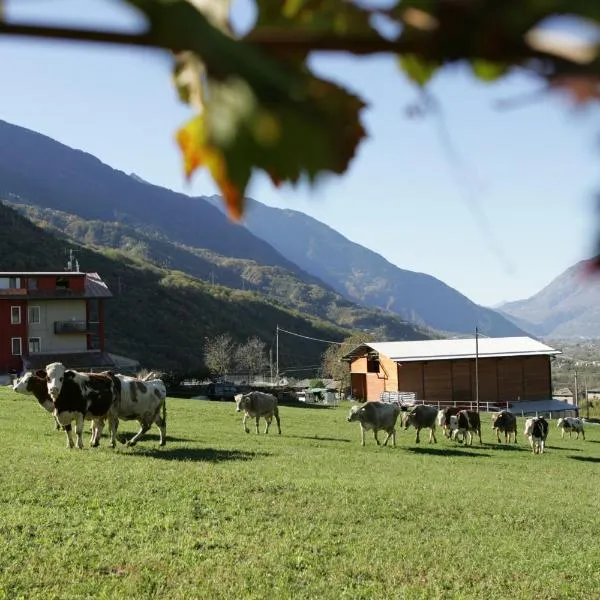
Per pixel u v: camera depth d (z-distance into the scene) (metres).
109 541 10.08
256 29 0.46
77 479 13.54
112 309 101.31
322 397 59.47
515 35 0.41
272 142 0.45
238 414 34.44
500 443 31.12
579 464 24.14
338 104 0.47
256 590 8.55
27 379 20.78
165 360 94.00
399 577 9.45
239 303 122.88
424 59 0.44
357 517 12.50
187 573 9.01
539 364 56.88
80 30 0.42
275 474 15.94
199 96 0.45
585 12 0.39
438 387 55.31
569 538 12.16
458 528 12.34
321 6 0.46
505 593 9.06
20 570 8.69
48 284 59.38
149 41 0.43
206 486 13.80
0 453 16.06
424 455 23.47
